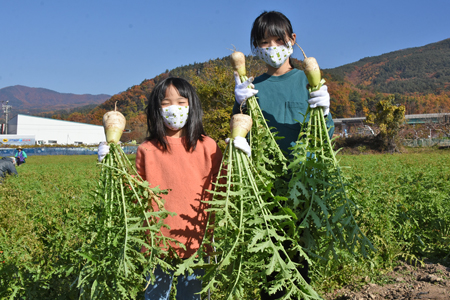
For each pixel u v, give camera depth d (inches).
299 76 111.7
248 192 84.8
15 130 3939.5
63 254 139.6
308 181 88.7
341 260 150.8
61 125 3619.6
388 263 169.5
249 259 83.1
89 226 90.7
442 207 217.8
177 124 100.6
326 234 89.4
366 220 179.0
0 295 117.1
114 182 88.7
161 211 87.0
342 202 92.3
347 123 3722.9
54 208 239.6
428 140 1959.9
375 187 246.4
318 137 94.9
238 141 85.1
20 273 121.5
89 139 3681.1
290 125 108.4
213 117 880.9
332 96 5438.0
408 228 194.9
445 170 423.5
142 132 3021.7
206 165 103.0
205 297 120.8
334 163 90.4
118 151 90.4
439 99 5880.9
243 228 80.7
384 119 1694.1
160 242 95.7
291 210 84.7
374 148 1737.2
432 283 145.6
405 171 422.3
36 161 1611.7
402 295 136.9
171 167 101.3
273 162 94.0
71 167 949.8
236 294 80.5
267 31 104.9
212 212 99.3
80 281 84.4
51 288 127.3
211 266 82.0
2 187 403.9
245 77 102.3
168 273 90.3
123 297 85.0
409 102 5802.2
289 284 84.2
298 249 85.7
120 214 88.2
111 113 92.3
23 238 167.6
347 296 139.4
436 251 179.9
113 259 85.8
